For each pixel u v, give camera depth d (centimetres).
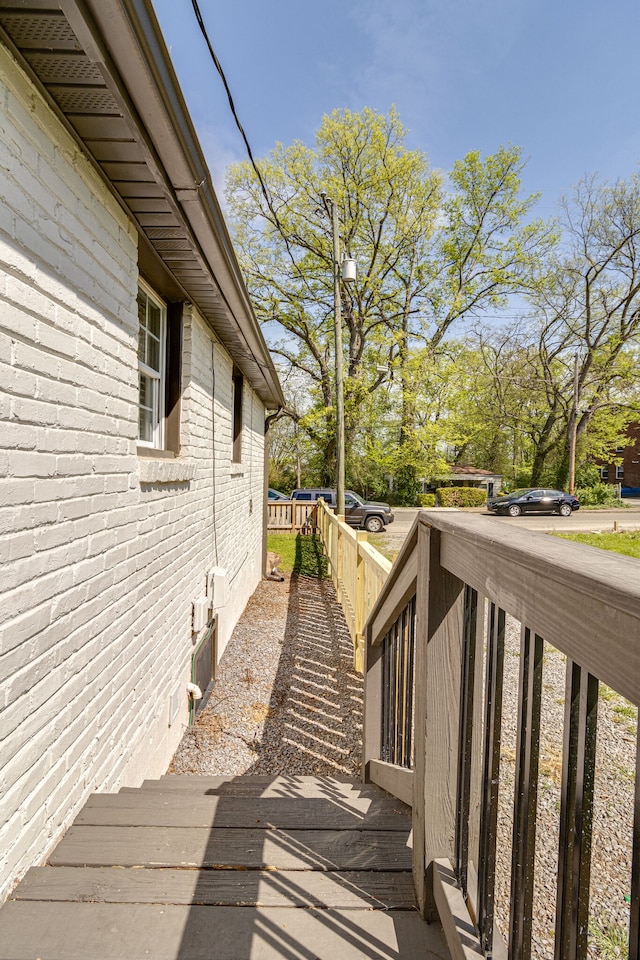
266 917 130
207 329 418
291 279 2155
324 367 2258
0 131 138
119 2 124
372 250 2202
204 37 232
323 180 2034
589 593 57
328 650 528
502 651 100
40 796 157
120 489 229
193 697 367
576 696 69
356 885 143
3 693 137
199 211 234
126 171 201
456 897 115
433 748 131
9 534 141
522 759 86
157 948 119
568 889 72
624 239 2294
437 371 2145
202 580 407
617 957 148
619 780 238
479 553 105
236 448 640
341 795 215
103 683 210
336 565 790
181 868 151
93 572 199
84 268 191
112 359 219
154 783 246
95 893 138
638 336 2402
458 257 2308
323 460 2395
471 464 3531
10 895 137
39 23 128
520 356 2727
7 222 141
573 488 2494
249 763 317
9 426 142
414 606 185
